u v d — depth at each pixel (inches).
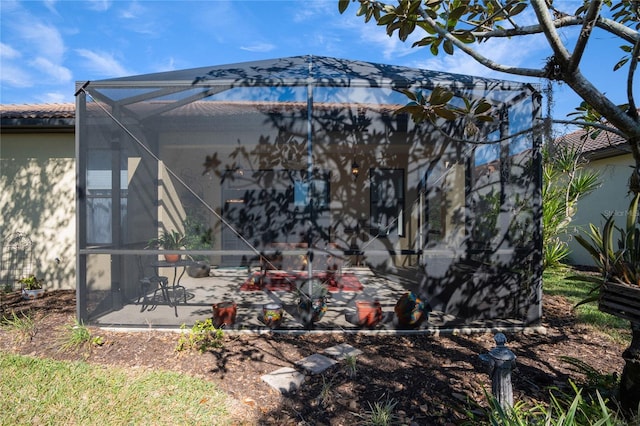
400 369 119.3
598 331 153.2
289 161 309.6
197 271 267.1
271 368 119.3
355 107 228.8
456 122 233.5
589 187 245.1
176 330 153.0
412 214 289.6
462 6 89.7
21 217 238.5
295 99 186.2
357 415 93.6
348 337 148.9
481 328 155.9
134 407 96.4
